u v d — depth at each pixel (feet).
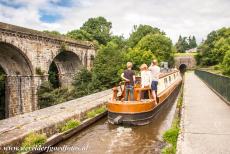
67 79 126.00
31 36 81.97
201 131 22.50
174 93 64.28
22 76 87.76
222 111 31.35
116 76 113.19
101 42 206.90
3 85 113.80
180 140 20.12
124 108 34.86
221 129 23.09
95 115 38.52
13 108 91.81
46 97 86.43
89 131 33.01
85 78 113.70
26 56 80.28
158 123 36.50
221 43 249.96
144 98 40.11
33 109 86.07
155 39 192.54
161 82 50.47
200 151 17.71
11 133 24.21
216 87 53.11
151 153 24.40
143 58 154.30
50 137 27.07
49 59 91.86
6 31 71.72
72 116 33.45
